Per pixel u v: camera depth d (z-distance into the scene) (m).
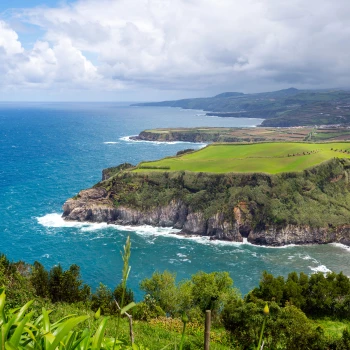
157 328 35.91
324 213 120.12
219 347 33.84
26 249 96.44
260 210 119.56
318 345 36.91
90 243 102.81
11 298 27.00
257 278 87.19
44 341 6.65
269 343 35.09
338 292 60.25
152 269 89.62
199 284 50.59
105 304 45.88
